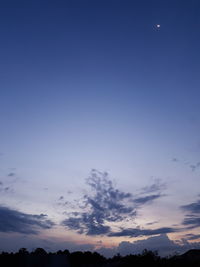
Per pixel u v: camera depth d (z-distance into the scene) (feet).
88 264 249.75
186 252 215.72
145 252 216.13
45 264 245.24
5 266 227.40
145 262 206.80
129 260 215.72
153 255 213.66
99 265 242.58
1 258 242.17
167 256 211.61
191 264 186.80
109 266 223.71
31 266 234.99
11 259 243.19
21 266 231.91
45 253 268.41
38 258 254.06
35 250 269.23
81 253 274.57
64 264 250.98
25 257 251.39
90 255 268.82
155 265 201.36
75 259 261.03
